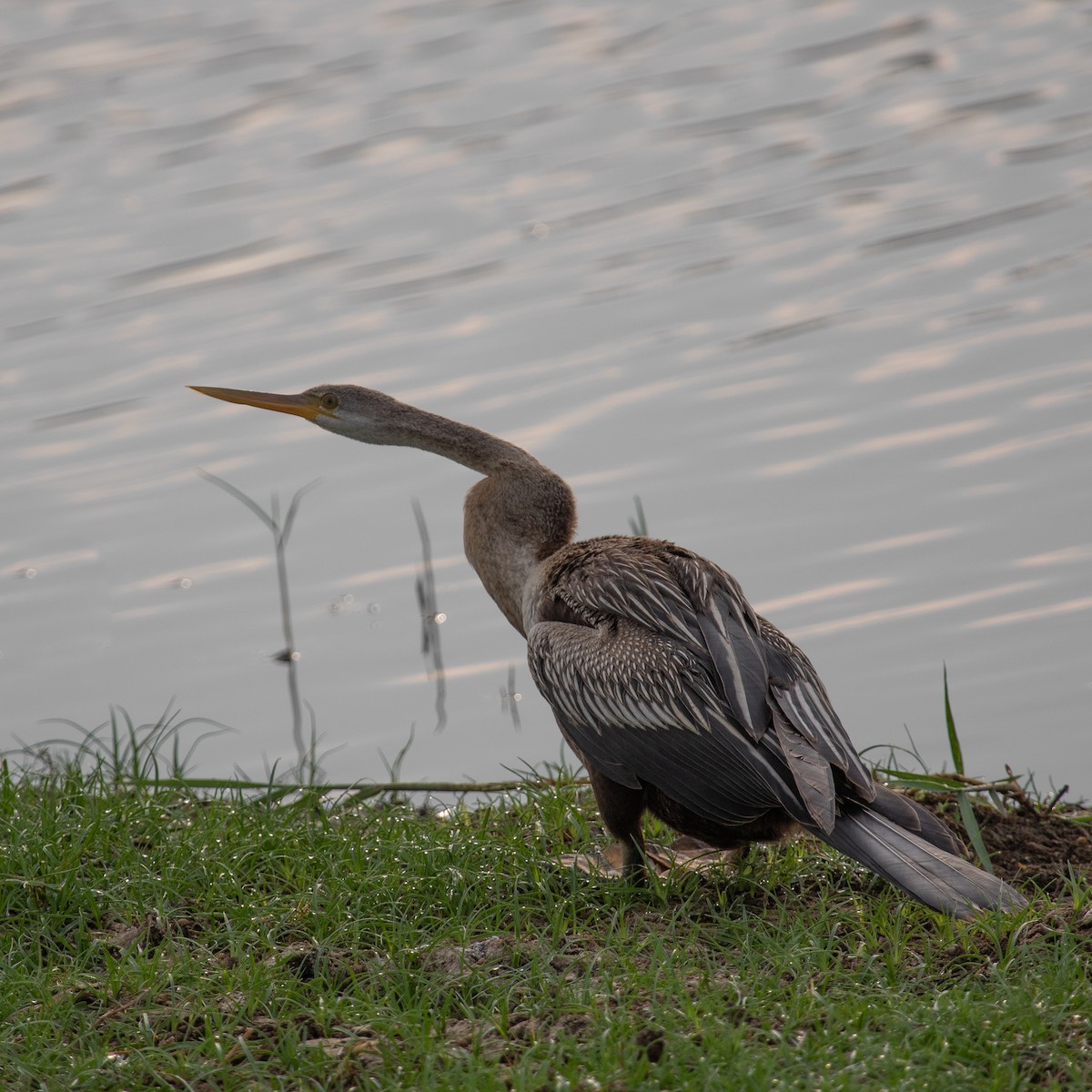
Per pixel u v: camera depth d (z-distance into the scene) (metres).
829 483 14.67
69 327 17.42
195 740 12.27
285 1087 6.30
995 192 18.66
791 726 7.54
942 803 9.21
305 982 7.05
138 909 7.73
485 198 19.08
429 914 7.71
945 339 16.47
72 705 12.94
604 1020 6.41
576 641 8.27
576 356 16.78
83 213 18.92
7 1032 6.69
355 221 18.81
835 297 17.28
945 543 13.78
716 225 18.55
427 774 11.74
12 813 8.71
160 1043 6.66
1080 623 12.64
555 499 9.52
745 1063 5.98
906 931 7.36
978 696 11.95
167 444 16.19
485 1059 6.31
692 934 7.29
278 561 14.80
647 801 8.15
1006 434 15.06
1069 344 16.16
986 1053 6.07
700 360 16.55
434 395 16.14
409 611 14.10
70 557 14.84
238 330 17.30
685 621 7.99
